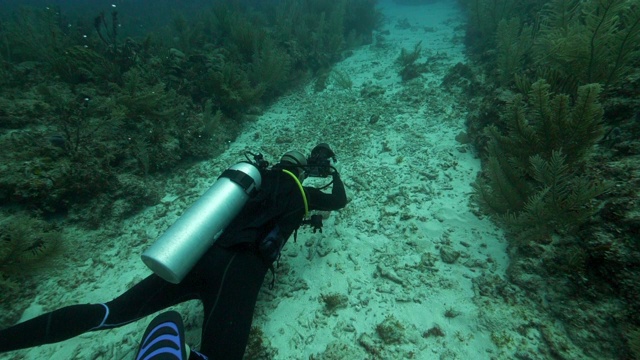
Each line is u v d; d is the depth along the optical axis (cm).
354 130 530
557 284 230
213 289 193
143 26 1589
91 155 385
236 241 202
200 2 2205
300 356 226
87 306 189
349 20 1145
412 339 224
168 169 463
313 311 256
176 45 795
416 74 697
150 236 357
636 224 203
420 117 536
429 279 266
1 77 493
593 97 242
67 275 312
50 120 418
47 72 556
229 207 205
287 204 228
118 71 550
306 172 268
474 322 228
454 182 373
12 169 331
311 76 816
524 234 262
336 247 312
